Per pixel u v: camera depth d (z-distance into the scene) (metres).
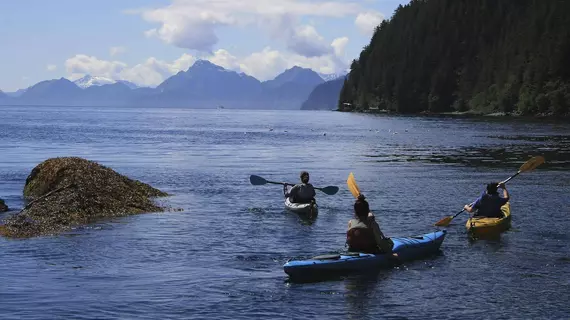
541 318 9.89
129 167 32.34
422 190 23.91
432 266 12.87
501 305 10.47
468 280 11.88
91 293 10.92
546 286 11.52
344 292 11.12
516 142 56.03
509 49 179.88
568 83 152.12
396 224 17.23
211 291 11.13
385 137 65.81
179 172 30.14
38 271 12.26
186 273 12.27
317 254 13.87
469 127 92.56
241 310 10.17
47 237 15.29
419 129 86.50
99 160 36.31
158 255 13.65
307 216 18.45
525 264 13.05
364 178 27.95
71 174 19.94
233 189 24.16
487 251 14.14
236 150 45.91
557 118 139.88
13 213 18.34
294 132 78.25
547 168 32.50
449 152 44.28
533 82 157.88
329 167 33.19
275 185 25.41
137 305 10.34
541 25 175.75
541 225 16.98
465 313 10.10
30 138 57.09
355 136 68.25
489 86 178.00
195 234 15.80
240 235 15.75
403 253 13.30
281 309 10.23
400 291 11.20
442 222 16.70
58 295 10.79
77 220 17.36
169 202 20.77
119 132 72.56
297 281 11.78
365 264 12.49
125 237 15.36
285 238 15.47
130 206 18.98
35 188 20.91
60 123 98.75
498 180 27.25
